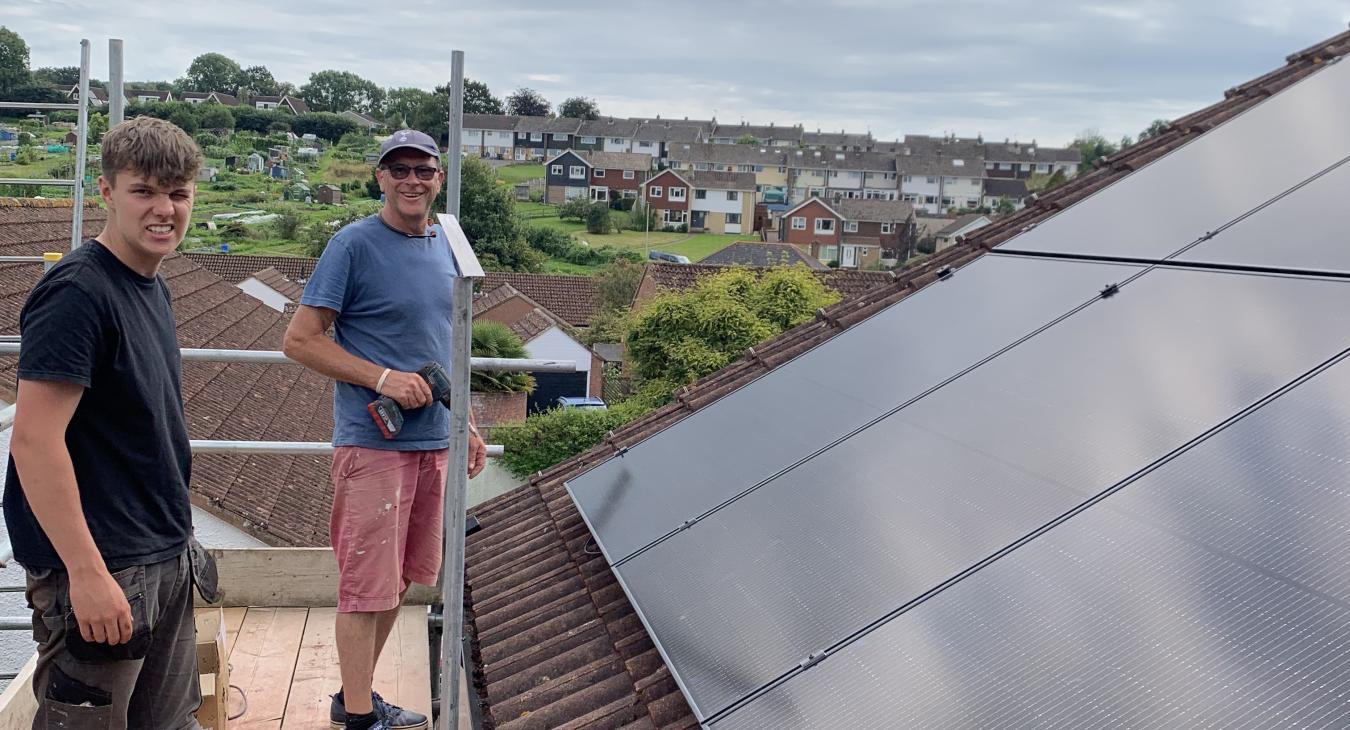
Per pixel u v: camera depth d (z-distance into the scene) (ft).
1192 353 11.56
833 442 13.57
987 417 12.26
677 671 10.32
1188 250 14.57
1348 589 7.29
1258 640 7.25
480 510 21.83
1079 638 8.05
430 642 17.03
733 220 325.21
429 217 12.65
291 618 17.10
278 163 316.81
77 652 8.45
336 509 12.00
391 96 556.92
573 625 14.83
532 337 125.08
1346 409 9.20
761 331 74.90
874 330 17.48
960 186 379.96
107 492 8.50
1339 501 8.14
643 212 319.88
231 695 14.35
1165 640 7.64
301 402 53.16
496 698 13.34
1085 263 16.06
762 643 10.02
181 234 8.66
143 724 9.41
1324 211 13.71
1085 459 10.41
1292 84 20.53
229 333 58.70
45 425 7.87
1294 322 11.22
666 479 15.14
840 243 294.66
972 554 9.77
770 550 11.59
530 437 69.31
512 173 396.57
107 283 8.25
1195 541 8.49
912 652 8.80
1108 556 8.80
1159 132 23.94
